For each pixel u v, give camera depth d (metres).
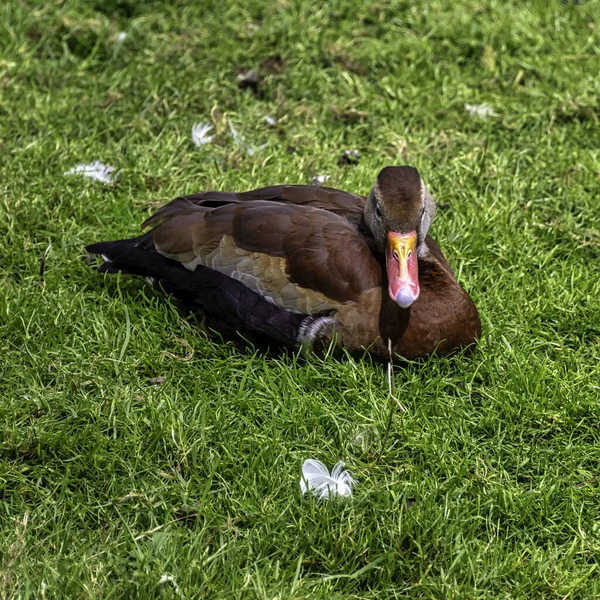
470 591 7.79
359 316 9.80
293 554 8.09
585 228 12.16
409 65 14.99
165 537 7.97
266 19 15.48
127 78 14.34
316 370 9.78
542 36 15.34
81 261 11.35
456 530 8.27
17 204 11.91
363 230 10.38
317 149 13.27
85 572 7.65
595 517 8.55
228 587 7.61
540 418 9.41
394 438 9.19
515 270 11.44
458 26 15.41
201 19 15.50
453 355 10.07
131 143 13.27
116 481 8.69
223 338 10.51
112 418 9.17
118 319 10.49
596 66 14.77
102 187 12.58
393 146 13.49
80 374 9.67
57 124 13.50
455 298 9.95
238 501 8.46
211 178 12.71
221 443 8.99
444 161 13.15
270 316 10.01
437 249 10.74
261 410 9.47
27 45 15.02
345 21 15.54
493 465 9.09
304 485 8.62
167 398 9.40
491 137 13.73
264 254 10.09
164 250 10.56
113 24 15.52
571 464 8.98
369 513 8.47
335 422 9.20
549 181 12.80
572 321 10.62
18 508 8.45
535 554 8.07
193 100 14.12
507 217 12.15
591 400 9.55
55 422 9.18
